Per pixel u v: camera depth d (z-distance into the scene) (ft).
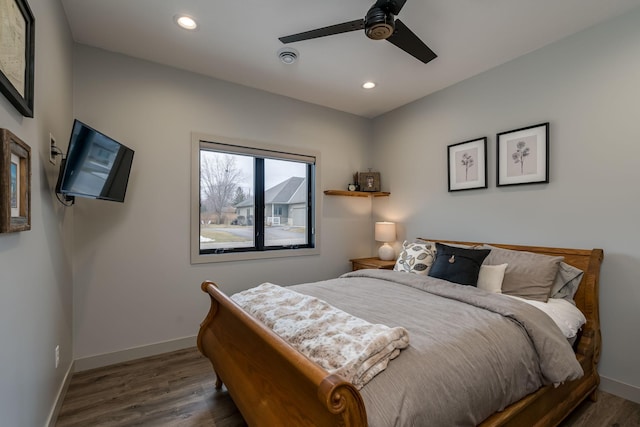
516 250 8.49
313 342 4.15
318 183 12.19
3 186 3.36
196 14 6.85
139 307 8.66
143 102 8.77
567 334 5.95
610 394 6.93
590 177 7.32
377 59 8.77
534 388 4.93
